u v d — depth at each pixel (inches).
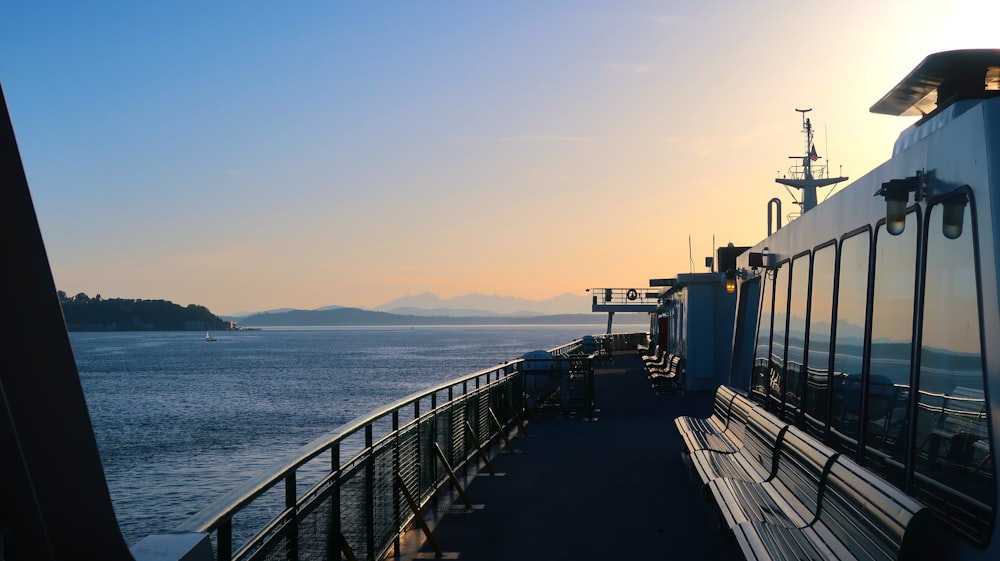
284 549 184.1
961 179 168.9
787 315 361.1
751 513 256.8
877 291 225.8
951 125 174.9
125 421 2030.0
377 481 276.7
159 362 5442.9
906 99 283.7
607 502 370.9
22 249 63.1
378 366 4692.4
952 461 170.4
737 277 555.2
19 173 59.8
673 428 615.8
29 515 71.9
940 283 180.9
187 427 1865.2
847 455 250.2
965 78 246.5
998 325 150.8
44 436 72.4
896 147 271.3
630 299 1662.2
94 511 77.4
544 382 724.7
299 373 4055.1
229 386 3206.2
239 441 1605.6
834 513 221.5
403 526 313.6
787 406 350.9
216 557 149.8
